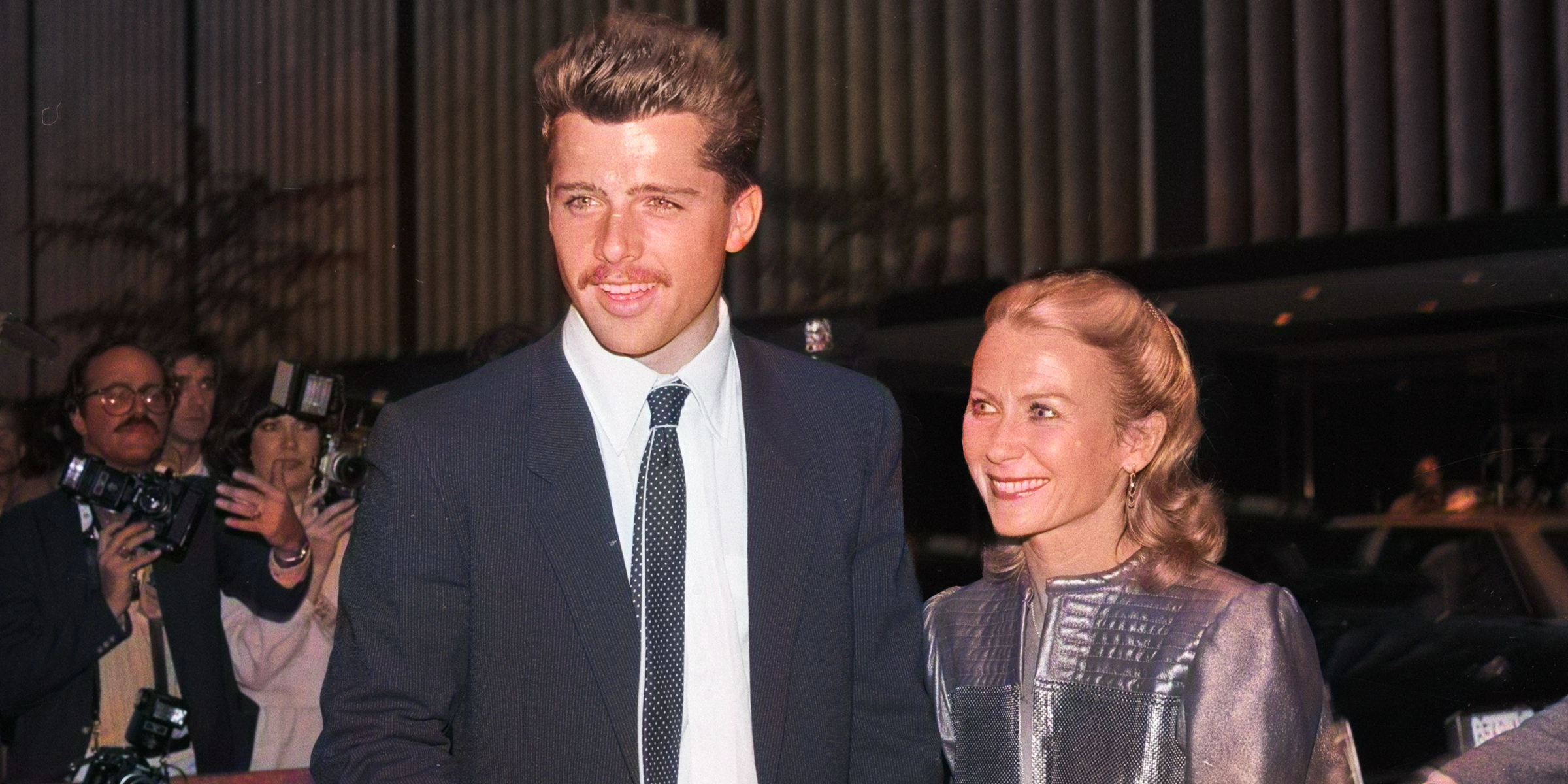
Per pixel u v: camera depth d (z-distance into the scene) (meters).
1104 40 4.22
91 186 7.20
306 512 2.56
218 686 2.28
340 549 2.49
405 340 6.21
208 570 2.31
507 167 5.79
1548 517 3.12
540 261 5.66
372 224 6.28
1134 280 4.11
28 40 7.29
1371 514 3.40
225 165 6.82
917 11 4.65
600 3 5.38
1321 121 3.84
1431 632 3.02
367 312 6.30
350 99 6.34
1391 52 3.74
